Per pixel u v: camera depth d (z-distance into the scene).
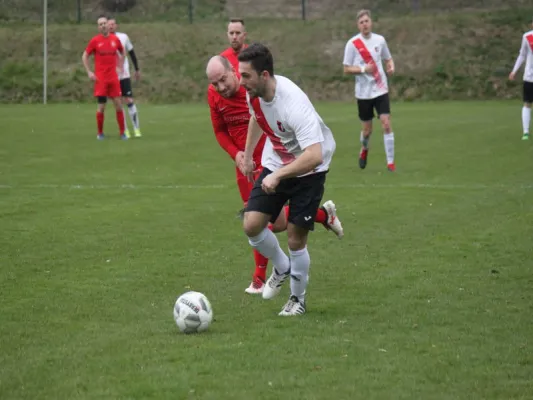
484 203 24.92
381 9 82.75
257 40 74.00
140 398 10.22
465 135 42.69
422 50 71.81
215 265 18.03
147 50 73.44
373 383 10.64
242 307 14.80
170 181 29.52
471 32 73.06
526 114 40.38
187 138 42.41
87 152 37.00
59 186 28.34
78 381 10.80
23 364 11.55
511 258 18.16
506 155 35.34
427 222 22.36
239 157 15.88
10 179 29.73
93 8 84.38
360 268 17.58
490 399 10.11
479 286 15.92
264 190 13.35
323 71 70.75
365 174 30.97
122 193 27.09
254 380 10.78
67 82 69.31
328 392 10.34
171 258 18.62
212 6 86.06
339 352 11.94
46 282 16.50
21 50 72.50
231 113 16.44
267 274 17.44
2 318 13.99
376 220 22.77
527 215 22.86
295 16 83.31
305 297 15.39
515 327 13.19
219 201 25.73
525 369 11.19
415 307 14.49
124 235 21.00
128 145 39.50
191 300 13.07
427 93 68.25
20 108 61.41
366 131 31.88
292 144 13.80
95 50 41.38
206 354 11.88
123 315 14.20
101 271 17.42
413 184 28.55
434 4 81.94
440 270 17.23
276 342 12.48
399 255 18.70
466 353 11.87
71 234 21.08
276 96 13.32
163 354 11.92
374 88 31.23
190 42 74.38
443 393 10.30
